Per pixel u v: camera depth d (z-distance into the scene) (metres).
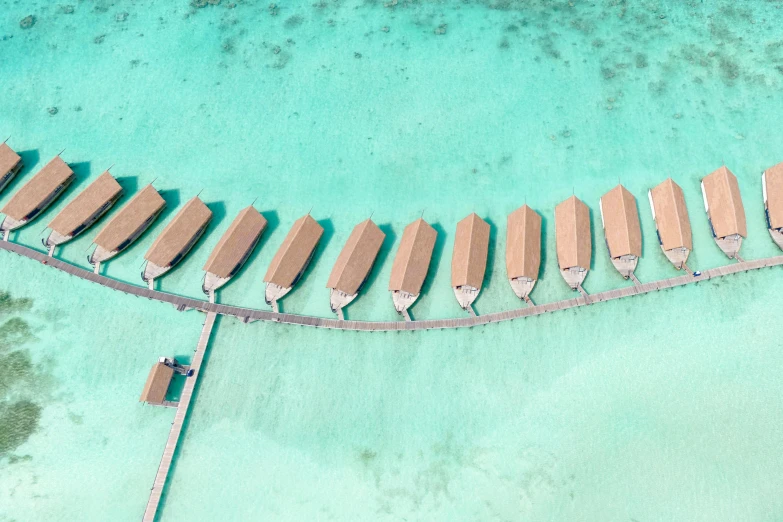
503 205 38.59
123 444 31.11
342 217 38.47
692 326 33.25
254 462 30.72
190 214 36.16
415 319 34.31
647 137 40.75
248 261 36.62
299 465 30.58
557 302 34.09
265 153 41.41
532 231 35.28
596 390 31.83
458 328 33.94
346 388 32.53
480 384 32.38
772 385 31.34
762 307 33.53
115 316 34.53
